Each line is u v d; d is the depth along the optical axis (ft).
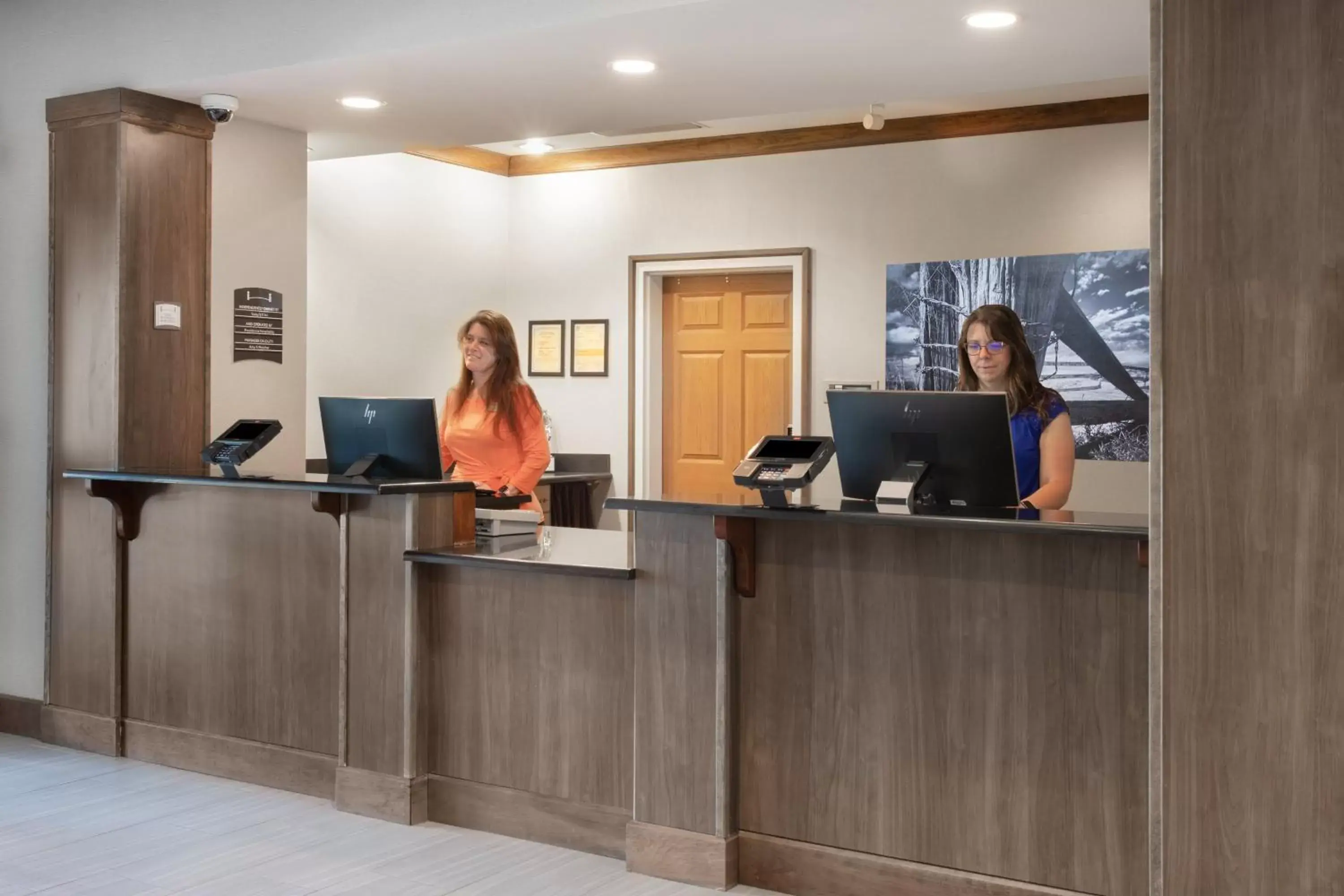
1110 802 9.76
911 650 10.51
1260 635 8.23
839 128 22.88
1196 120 8.30
